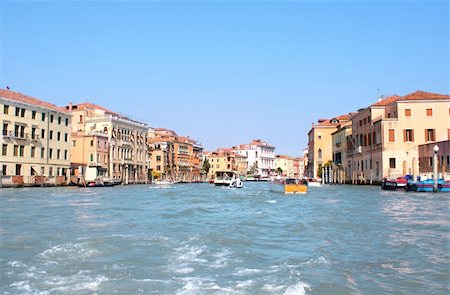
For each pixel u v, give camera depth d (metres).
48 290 8.83
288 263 11.38
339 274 10.13
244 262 11.62
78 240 14.86
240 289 8.78
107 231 17.39
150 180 105.25
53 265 11.11
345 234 16.59
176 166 130.12
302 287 8.77
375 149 63.50
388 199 36.56
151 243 14.40
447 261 11.53
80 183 70.06
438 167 53.06
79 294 8.55
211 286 9.03
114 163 87.31
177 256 12.33
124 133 92.06
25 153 63.22
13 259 11.85
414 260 11.69
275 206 32.38
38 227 18.59
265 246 14.21
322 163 105.38
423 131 58.78
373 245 14.07
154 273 10.29
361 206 30.22
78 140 81.69
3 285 9.19
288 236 16.42
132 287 9.02
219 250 13.37
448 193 44.09
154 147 121.69
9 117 60.75
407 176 53.31
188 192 59.31
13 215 23.81
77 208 28.91
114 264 11.25
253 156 195.38
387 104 64.56
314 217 23.23
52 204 32.09
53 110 69.00
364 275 10.10
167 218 23.30
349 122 84.94
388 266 11.02
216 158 168.62
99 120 86.94
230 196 48.12
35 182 62.34
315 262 11.39
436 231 17.05
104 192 54.59
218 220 22.41
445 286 9.16
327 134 105.69
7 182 57.72
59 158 70.81
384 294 8.59
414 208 27.59
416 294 8.60
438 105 58.59
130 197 44.47
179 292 8.60
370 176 66.19
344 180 83.69
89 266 11.01
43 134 67.00
